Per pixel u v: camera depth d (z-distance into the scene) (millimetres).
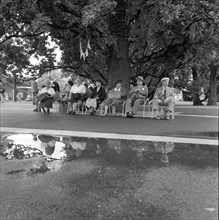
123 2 11984
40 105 12758
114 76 13039
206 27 13102
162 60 16125
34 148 6168
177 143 6344
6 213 3484
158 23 11773
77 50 16984
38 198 3848
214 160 5152
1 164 5191
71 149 6043
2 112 13133
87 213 3439
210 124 8867
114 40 11852
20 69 21344
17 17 12211
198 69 25750
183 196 3797
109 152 5750
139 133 7449
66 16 11836
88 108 12258
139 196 3826
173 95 10172
